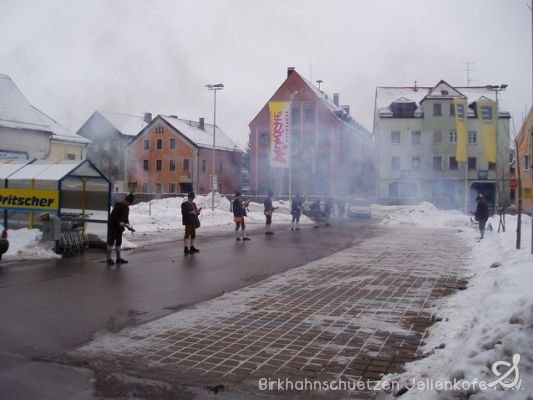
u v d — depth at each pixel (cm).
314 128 5938
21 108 2859
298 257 1435
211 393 464
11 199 1435
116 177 6350
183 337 639
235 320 725
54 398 449
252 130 6119
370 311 780
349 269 1209
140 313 761
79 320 715
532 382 389
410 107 5728
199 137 6450
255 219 3275
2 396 452
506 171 4744
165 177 6244
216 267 1231
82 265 1228
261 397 457
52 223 1321
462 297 848
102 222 1559
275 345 607
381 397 457
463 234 2306
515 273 824
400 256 1470
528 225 2231
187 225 1495
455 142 5544
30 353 571
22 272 1103
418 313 768
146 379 497
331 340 628
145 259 1359
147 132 6322
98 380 493
